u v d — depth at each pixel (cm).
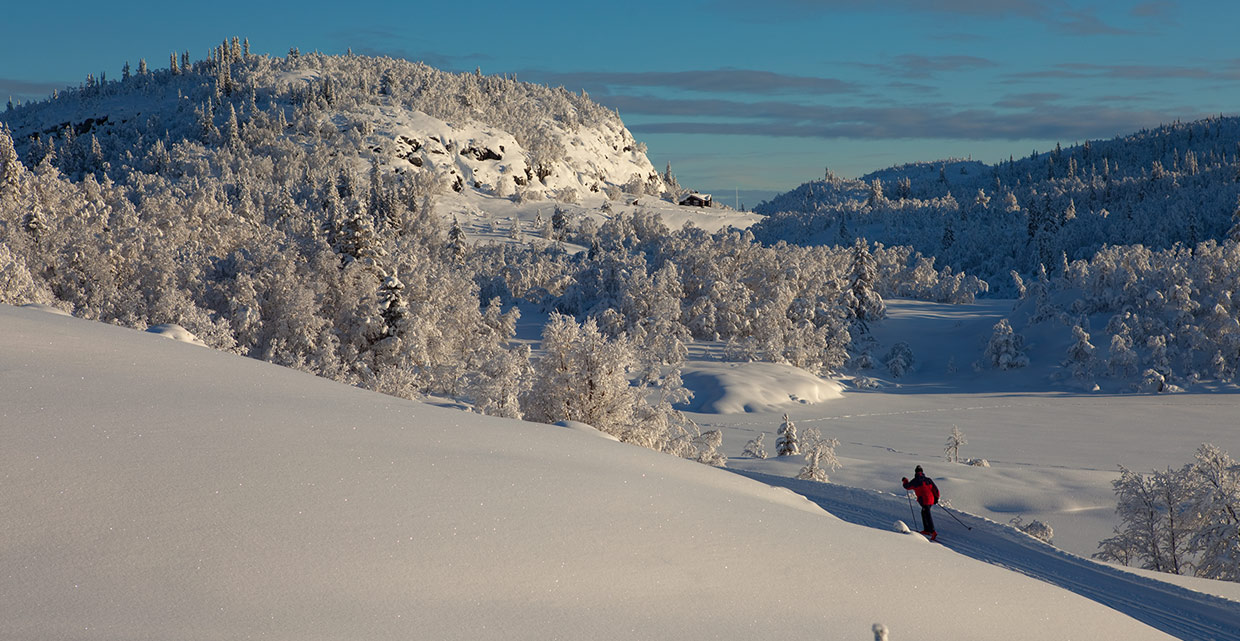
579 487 624
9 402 555
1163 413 7512
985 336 10894
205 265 6888
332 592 394
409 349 5838
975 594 628
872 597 559
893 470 3778
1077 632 613
